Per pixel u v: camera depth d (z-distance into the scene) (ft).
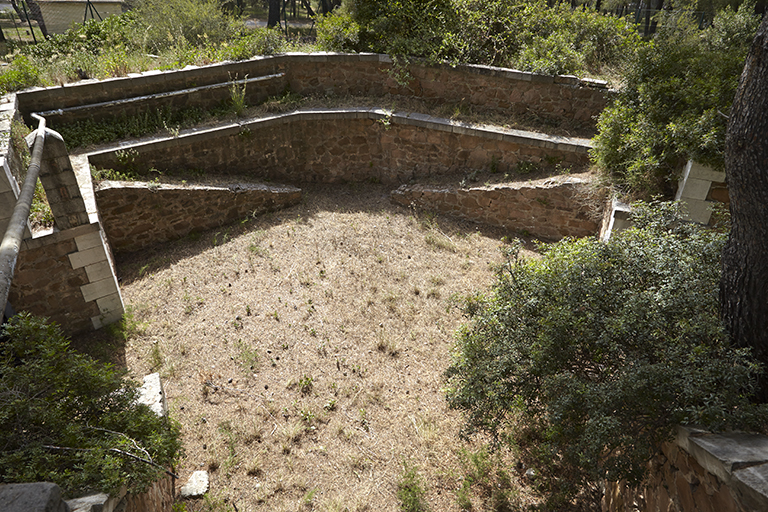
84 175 21.31
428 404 16.42
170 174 25.45
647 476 10.04
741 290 9.38
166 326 19.25
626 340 10.19
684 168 18.57
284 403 16.21
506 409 11.52
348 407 16.20
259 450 14.60
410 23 31.09
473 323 13.89
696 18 41.16
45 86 23.70
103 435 9.00
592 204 24.04
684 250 11.68
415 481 13.70
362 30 31.35
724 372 8.66
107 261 18.30
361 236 25.53
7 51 35.94
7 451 7.87
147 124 25.63
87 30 34.40
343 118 29.17
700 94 18.44
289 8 76.59
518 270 13.20
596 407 9.32
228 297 20.89
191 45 33.96
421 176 30.27
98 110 24.50
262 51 30.25
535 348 10.83
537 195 25.35
